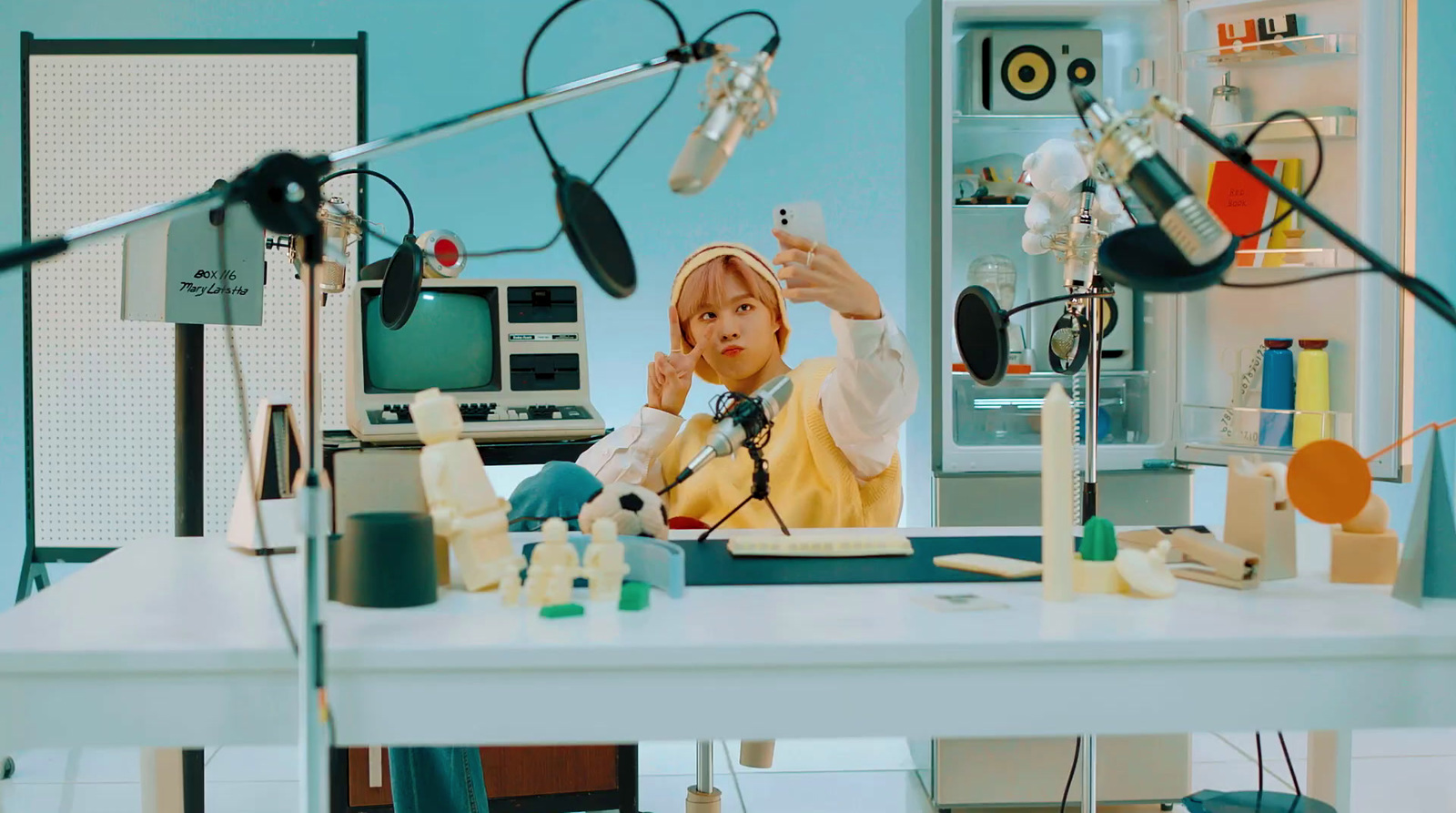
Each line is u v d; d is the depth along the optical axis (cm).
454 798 172
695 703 102
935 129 287
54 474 358
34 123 354
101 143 356
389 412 262
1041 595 122
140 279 190
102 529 358
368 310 270
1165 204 101
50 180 355
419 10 387
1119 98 316
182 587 124
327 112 359
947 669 103
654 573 124
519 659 100
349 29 384
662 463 246
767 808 267
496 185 391
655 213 396
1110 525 125
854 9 395
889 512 240
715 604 118
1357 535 128
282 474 145
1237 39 278
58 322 355
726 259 251
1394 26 261
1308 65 281
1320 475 126
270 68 358
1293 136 275
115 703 100
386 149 99
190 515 201
